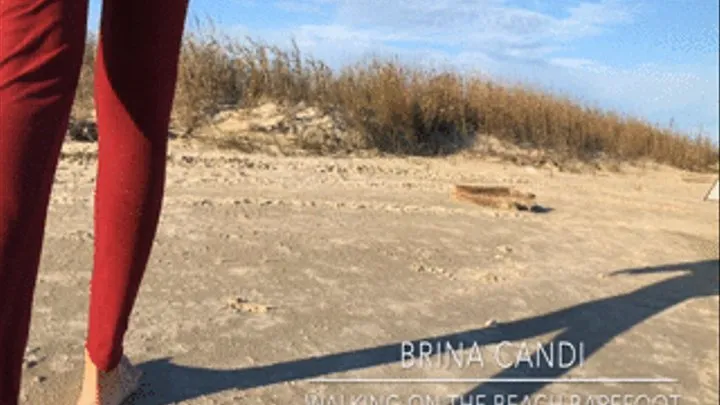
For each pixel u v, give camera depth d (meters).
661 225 6.36
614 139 11.44
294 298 3.05
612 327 3.23
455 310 3.16
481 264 4.07
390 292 3.31
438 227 4.98
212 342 2.49
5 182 1.18
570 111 11.22
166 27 1.62
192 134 8.16
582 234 5.42
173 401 2.07
